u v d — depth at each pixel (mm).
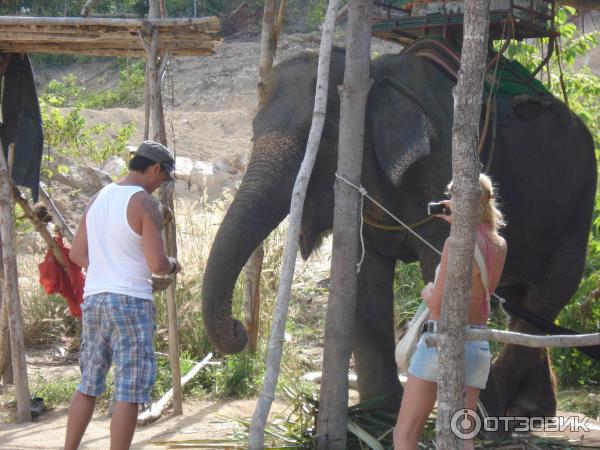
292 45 29609
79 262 5387
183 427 6730
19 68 7523
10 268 6699
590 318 9133
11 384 7758
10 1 25078
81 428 5242
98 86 32125
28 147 7523
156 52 6547
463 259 3703
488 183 4645
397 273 10500
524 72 7312
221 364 8391
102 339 5191
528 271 7410
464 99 3674
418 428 4676
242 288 9328
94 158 17969
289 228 5117
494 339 3803
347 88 5543
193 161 21516
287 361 8648
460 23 6617
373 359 6660
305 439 5832
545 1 7090
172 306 6965
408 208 6348
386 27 6945
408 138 6008
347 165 5574
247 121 24188
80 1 27438
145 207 5137
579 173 7555
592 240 9391
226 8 32781
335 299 5602
